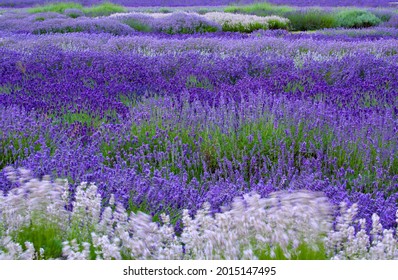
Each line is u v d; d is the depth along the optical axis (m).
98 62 12.18
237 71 11.41
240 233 3.25
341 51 14.68
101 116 7.91
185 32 22.91
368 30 22.97
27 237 3.45
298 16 28.38
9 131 6.43
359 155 6.20
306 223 3.24
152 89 9.77
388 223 4.21
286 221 3.27
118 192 4.63
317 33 22.61
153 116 7.49
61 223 3.62
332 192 4.99
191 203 4.61
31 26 22.11
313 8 32.12
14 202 3.67
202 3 43.53
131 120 7.40
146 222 3.49
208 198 4.67
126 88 9.57
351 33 22.12
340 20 28.11
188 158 6.41
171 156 6.38
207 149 6.34
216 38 17.61
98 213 3.68
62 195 4.08
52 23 22.33
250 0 42.53
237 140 6.48
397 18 26.52
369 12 29.56
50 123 7.14
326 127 6.87
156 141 6.73
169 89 9.66
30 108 7.96
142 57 13.02
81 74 10.95
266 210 3.55
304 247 3.14
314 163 5.92
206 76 10.92
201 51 14.97
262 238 3.14
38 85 9.84
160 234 3.37
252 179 5.61
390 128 6.66
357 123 6.98
